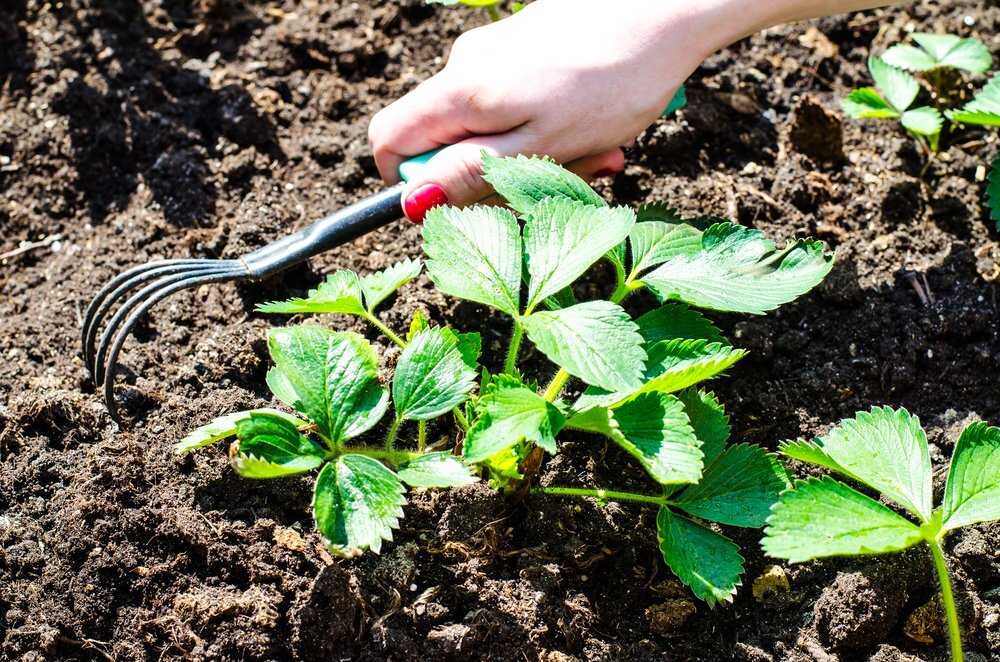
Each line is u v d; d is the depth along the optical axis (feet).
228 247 2.46
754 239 2.15
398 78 2.70
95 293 2.44
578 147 2.29
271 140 2.60
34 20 2.73
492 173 2.14
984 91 2.41
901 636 2.14
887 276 2.42
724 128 2.59
